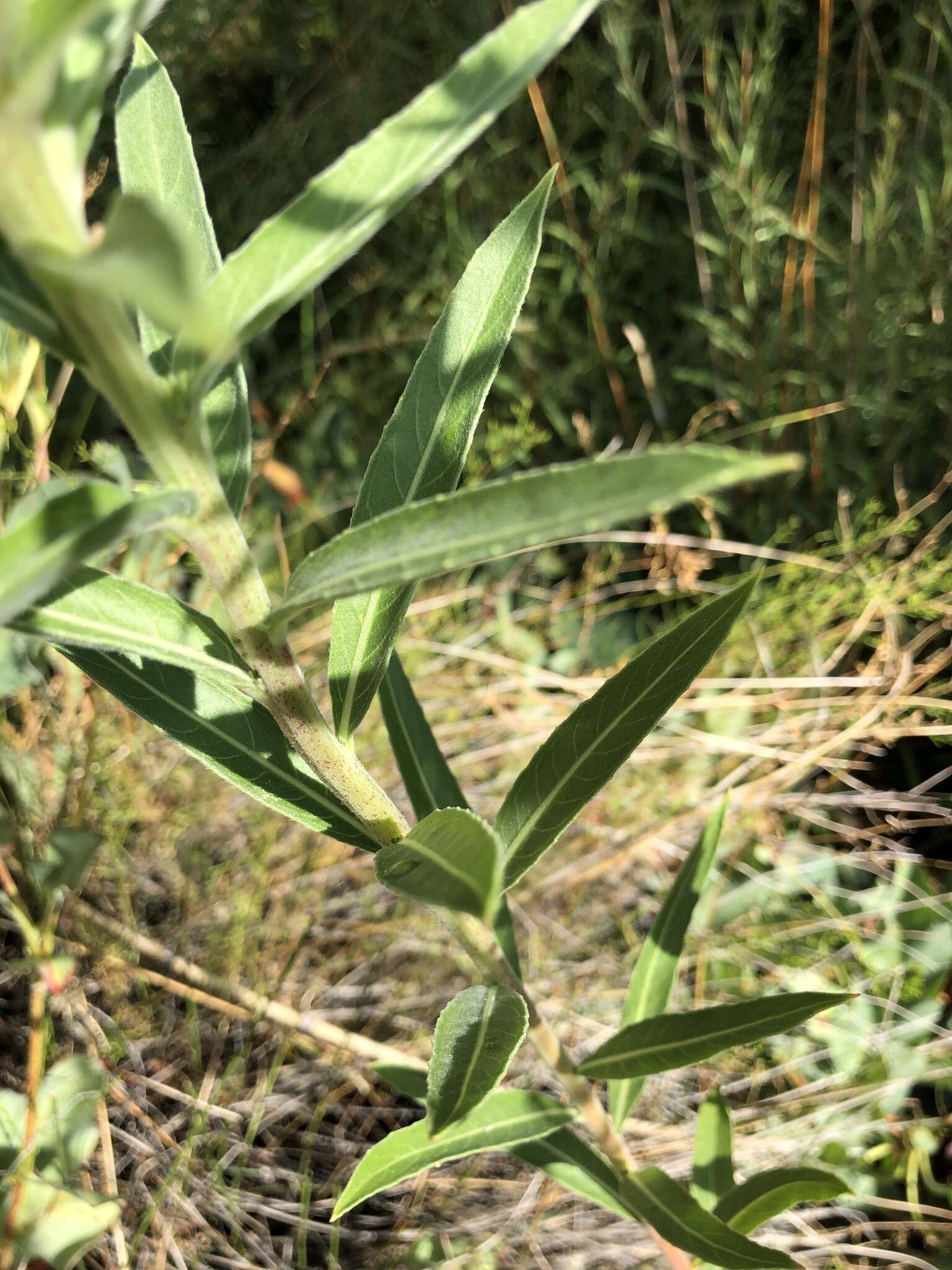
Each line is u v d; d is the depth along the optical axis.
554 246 0.56
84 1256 0.31
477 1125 0.20
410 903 0.38
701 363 0.54
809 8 0.53
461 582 0.47
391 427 0.16
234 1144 0.35
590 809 0.43
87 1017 0.33
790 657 0.47
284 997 0.38
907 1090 0.37
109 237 0.06
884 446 0.48
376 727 0.42
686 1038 0.20
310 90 0.63
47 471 0.35
